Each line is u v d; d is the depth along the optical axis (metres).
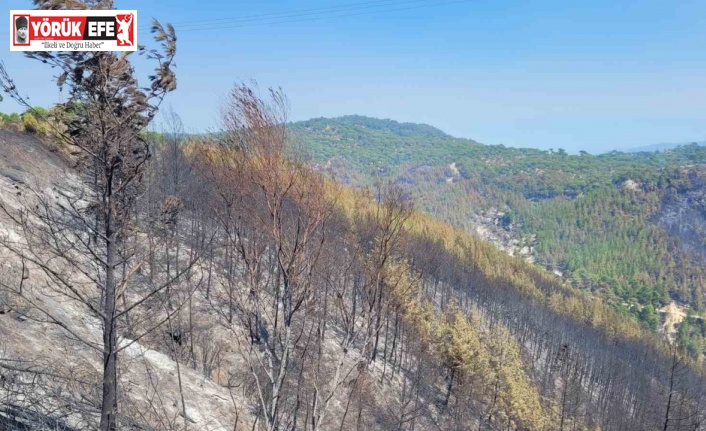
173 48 5.89
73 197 6.31
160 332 19.80
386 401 32.81
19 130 29.08
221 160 9.80
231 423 16.09
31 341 11.41
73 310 14.85
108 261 6.07
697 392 66.88
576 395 56.03
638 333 130.00
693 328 195.50
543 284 142.25
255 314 10.61
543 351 93.81
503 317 92.50
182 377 17.36
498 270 129.00
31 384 8.24
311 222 9.10
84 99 5.54
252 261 10.27
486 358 48.81
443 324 49.44
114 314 6.27
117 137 5.70
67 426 7.88
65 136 5.62
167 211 7.40
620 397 75.94
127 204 6.39
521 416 48.16
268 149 8.53
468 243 137.62
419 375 39.97
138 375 15.13
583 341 100.38
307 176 9.02
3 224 13.71
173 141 27.09
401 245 17.89
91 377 10.37
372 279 14.36
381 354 44.16
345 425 22.34
